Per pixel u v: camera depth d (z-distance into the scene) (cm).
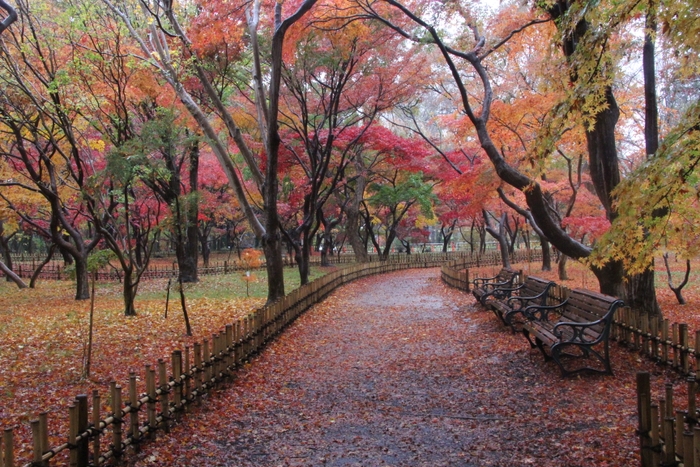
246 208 1427
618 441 521
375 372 854
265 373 855
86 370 818
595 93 548
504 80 1644
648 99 1013
